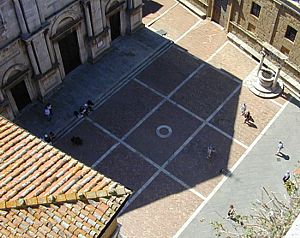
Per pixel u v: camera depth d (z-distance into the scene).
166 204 36.94
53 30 39.47
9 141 22.25
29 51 38.16
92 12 41.72
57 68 42.06
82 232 18.78
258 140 41.03
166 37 49.25
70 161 21.36
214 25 50.91
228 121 42.28
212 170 39.00
